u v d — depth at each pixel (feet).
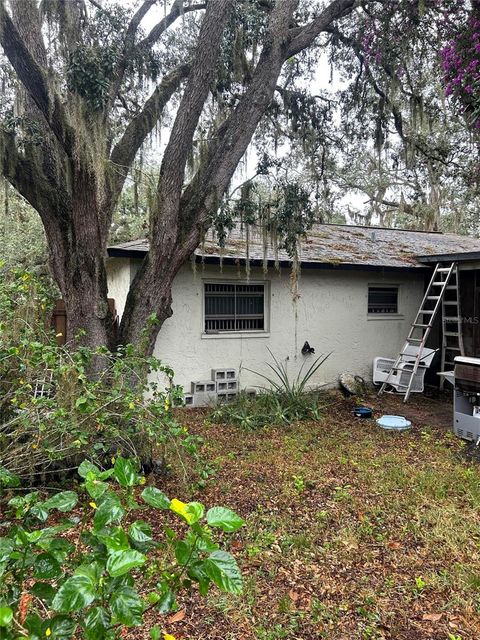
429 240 38.55
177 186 17.30
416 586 9.30
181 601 8.75
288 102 25.73
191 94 17.12
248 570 9.82
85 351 12.39
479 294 30.12
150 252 17.54
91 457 12.12
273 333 27.53
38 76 14.32
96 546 3.97
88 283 16.06
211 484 14.24
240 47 20.45
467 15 19.38
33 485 12.46
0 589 3.71
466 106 18.20
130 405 11.55
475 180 26.43
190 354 25.23
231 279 26.25
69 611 3.27
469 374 18.99
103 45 16.55
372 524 11.91
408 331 32.27
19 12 15.38
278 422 21.66
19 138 15.88
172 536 4.31
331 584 9.41
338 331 29.66
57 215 16.25
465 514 12.35
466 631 8.05
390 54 23.47
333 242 32.81
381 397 28.14
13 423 11.39
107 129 16.78
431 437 19.81
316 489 14.08
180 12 21.66
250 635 7.94
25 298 13.11
